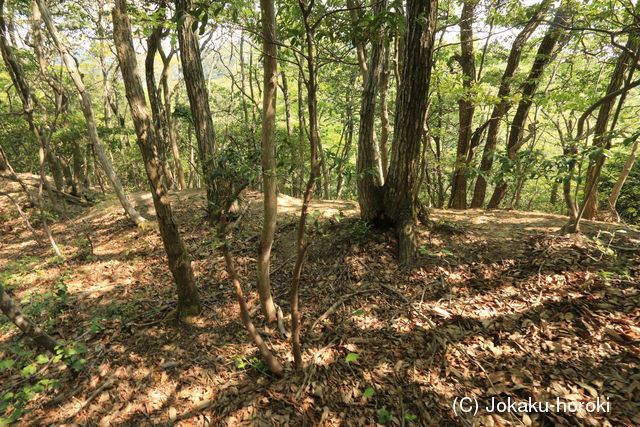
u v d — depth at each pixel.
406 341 3.50
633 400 2.49
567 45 7.16
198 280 5.09
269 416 2.88
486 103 6.46
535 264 4.17
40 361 2.92
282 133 9.38
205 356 3.60
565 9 5.51
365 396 2.91
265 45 2.35
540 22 6.11
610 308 3.32
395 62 4.98
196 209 7.83
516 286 3.93
